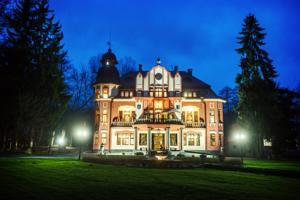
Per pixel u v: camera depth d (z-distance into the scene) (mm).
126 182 13828
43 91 36156
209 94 51281
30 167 19656
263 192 11922
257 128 38750
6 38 35562
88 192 11281
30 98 34406
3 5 32094
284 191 12289
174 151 40562
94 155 27594
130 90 51594
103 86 51625
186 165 22266
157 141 48656
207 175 17125
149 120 47531
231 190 12133
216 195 10977
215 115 49656
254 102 38906
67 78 53562
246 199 10461
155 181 14234
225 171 19922
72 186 12617
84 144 65250
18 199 9984
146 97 49281
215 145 48469
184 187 12516
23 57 35438
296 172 16875
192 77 54500
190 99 50219
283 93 40375
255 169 19062
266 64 41000
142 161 23406
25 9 36594
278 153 39625
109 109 50156
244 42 42500
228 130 62406
